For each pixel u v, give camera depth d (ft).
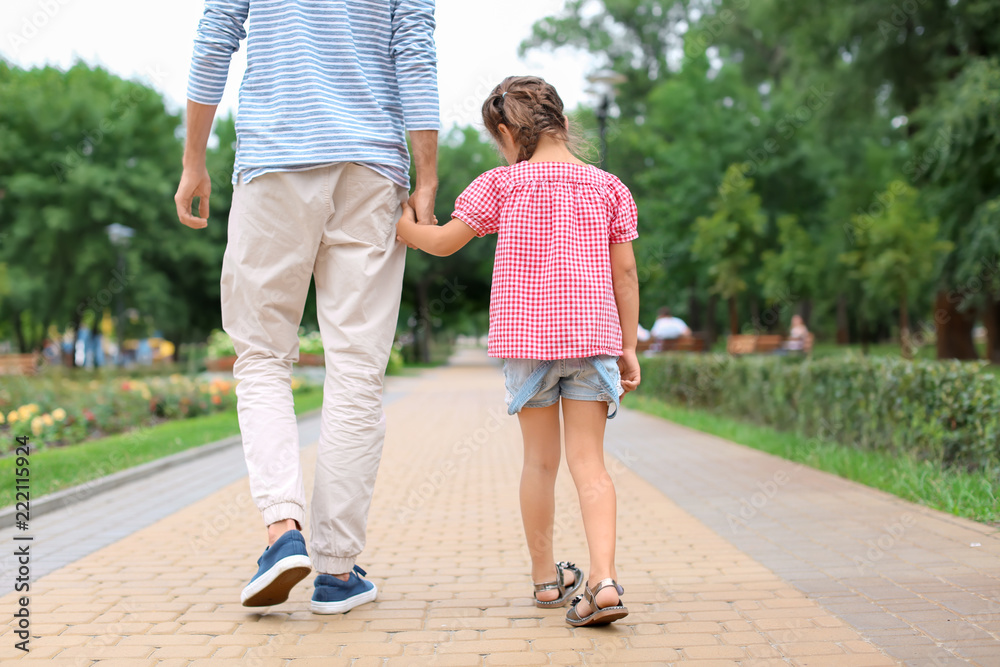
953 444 16.40
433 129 8.47
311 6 8.23
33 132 90.22
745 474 18.92
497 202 8.32
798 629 7.80
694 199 88.02
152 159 95.20
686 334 83.05
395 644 7.48
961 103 45.98
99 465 20.13
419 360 133.18
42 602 8.95
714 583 9.66
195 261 101.91
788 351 68.64
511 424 34.65
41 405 30.48
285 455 8.21
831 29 62.13
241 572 10.51
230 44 8.42
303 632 7.84
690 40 92.07
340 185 8.23
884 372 19.33
